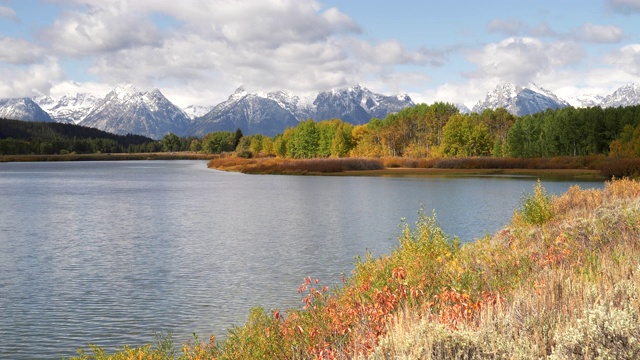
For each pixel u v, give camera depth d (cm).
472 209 4400
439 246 1381
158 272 2281
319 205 5006
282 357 808
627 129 11050
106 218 4203
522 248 1395
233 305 1770
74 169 15800
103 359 1022
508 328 563
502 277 1001
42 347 1434
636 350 442
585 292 668
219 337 1470
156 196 6256
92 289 2012
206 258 2561
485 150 14488
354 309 855
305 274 2186
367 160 12181
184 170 14600
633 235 1223
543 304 654
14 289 2023
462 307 731
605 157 10262
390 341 580
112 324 1611
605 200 2138
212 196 6169
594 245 1177
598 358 446
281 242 2978
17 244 3025
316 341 805
